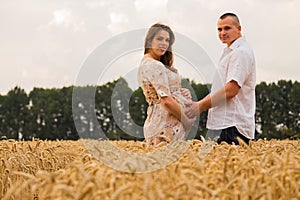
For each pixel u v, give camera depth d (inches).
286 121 1972.2
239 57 382.3
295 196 204.1
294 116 1971.0
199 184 191.2
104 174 207.0
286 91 1974.7
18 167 297.7
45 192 197.8
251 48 393.4
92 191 183.2
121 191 179.5
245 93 388.2
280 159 219.8
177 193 182.7
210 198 193.0
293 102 1969.7
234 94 378.0
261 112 1985.7
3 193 275.0
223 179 211.2
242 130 383.6
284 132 1950.1
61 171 224.8
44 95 2198.6
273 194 204.1
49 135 2160.4
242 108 386.3
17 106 2247.8
